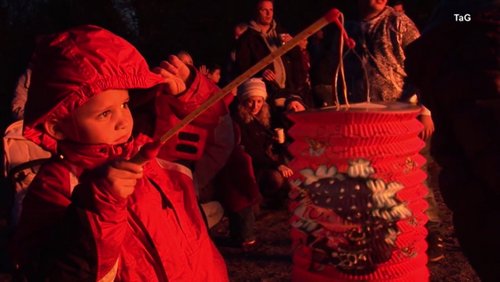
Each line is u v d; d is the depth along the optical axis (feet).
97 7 47.16
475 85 5.43
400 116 3.84
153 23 46.85
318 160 3.85
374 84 13.44
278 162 20.56
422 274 4.06
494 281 5.61
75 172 5.69
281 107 21.43
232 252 16.84
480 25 5.55
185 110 6.66
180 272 5.93
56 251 5.03
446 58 5.76
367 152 3.78
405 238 3.87
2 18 45.78
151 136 6.66
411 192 3.95
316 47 17.11
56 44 5.59
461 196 5.77
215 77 27.09
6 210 20.16
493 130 5.33
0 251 15.66
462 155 5.86
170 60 6.66
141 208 5.84
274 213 20.42
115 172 4.84
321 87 16.47
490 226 5.55
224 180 7.74
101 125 5.61
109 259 5.05
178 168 6.57
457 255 15.49
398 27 13.57
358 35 13.83
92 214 4.88
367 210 3.74
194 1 46.37
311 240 3.88
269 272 15.20
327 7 42.37
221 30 45.73
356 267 3.80
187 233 6.22
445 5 5.87
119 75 5.58
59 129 5.68
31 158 13.03
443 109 5.93
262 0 24.52
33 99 5.65
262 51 24.02
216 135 6.92
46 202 5.57
